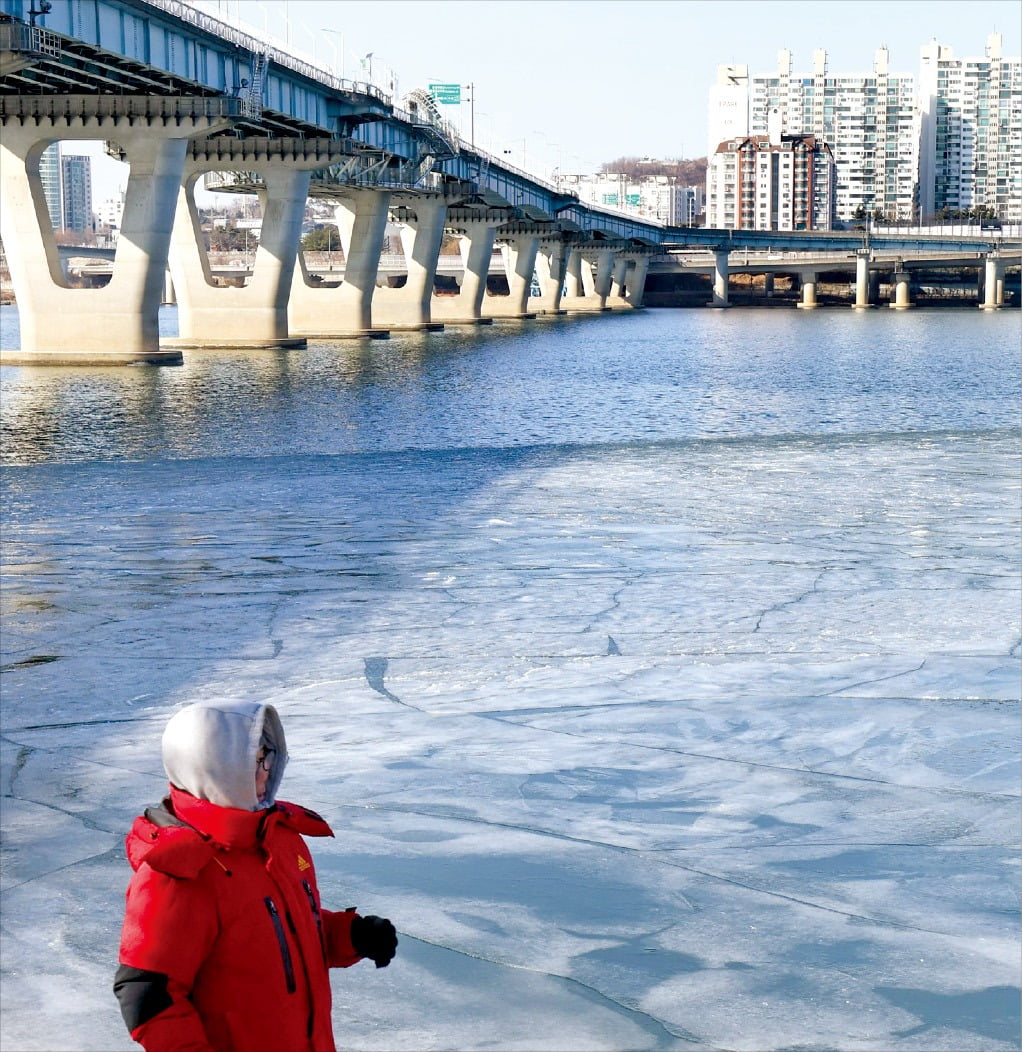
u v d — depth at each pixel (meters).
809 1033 4.40
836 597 12.76
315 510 20.67
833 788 7.00
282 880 3.01
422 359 90.62
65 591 14.12
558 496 21.69
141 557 16.33
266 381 69.62
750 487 22.38
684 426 49.56
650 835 6.30
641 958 4.95
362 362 86.88
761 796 6.91
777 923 5.23
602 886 5.65
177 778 2.96
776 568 14.52
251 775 2.95
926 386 68.38
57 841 6.50
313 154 101.19
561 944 5.07
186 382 68.62
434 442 44.38
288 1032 2.98
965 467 24.88
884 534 16.95
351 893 5.57
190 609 12.98
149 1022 2.85
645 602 12.75
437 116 121.38
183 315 105.69
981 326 160.50
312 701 9.44
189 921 2.89
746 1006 4.57
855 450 28.34
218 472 27.44
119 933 5.29
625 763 7.55
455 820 6.56
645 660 10.34
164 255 82.50
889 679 9.42
